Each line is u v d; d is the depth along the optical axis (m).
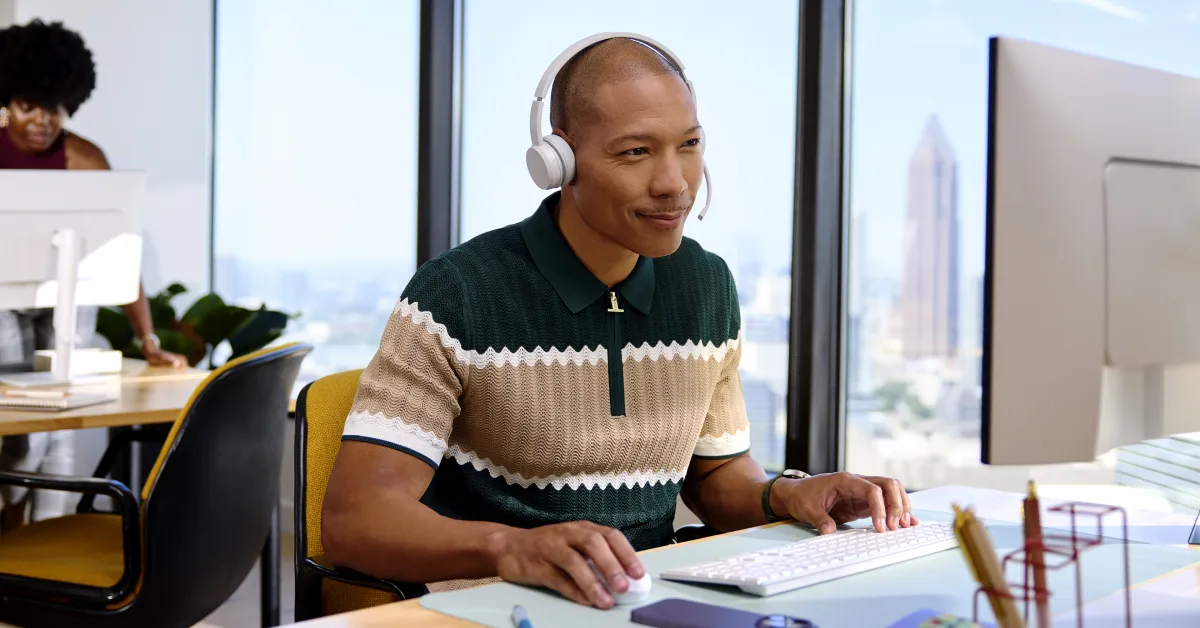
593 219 1.20
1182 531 1.22
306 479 1.33
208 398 1.81
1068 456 0.94
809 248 2.60
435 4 3.33
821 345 2.61
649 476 1.35
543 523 1.29
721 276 1.45
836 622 0.84
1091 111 0.94
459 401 1.26
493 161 3.32
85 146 3.03
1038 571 0.69
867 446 2.61
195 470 1.81
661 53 1.24
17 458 2.33
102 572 1.83
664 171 1.14
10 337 2.53
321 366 3.79
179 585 1.81
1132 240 0.97
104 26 3.91
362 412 1.18
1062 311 0.93
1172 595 0.92
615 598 0.90
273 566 2.36
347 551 1.11
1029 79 0.91
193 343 3.46
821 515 1.21
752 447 2.77
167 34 4.02
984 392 0.91
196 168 4.09
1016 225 0.90
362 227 3.66
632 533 1.34
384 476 1.14
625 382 1.30
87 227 2.45
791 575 0.94
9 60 2.71
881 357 2.57
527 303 1.26
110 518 2.19
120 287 2.54
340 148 3.71
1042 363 0.92
